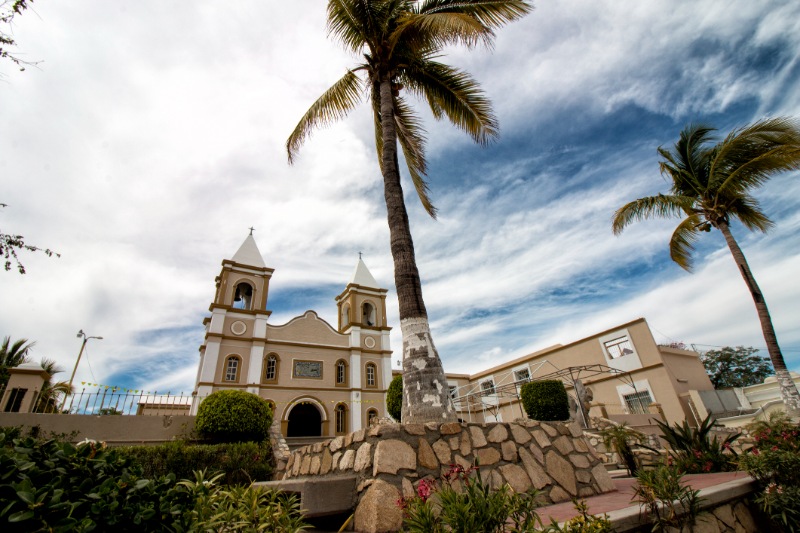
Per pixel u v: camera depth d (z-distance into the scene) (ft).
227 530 8.29
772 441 21.48
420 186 34.96
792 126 37.42
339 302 100.73
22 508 5.70
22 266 22.94
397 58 30.35
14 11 17.54
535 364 73.82
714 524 12.25
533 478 15.94
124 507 6.54
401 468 13.51
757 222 44.73
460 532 8.03
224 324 73.36
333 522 14.67
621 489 18.24
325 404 76.59
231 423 37.68
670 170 48.03
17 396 32.86
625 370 59.82
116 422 34.76
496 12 27.78
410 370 19.10
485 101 31.14
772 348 39.50
